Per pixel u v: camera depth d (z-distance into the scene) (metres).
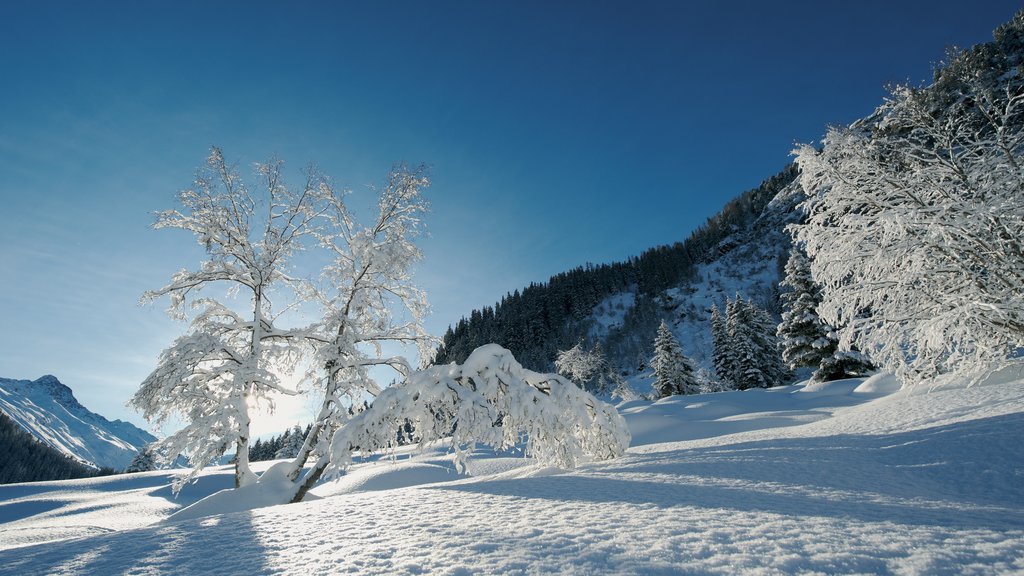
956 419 10.60
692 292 110.62
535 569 2.99
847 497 5.39
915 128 13.73
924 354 13.89
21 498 22.12
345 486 17.56
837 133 14.44
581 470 9.94
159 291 14.82
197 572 3.38
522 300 128.62
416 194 16.77
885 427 11.49
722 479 6.77
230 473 25.72
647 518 4.31
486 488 7.09
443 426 12.93
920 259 12.74
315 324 16.06
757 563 2.95
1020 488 5.72
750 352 46.66
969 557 2.96
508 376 12.83
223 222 15.66
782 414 23.81
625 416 29.92
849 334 14.43
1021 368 16.28
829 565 2.89
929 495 5.64
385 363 16.12
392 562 3.30
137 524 15.48
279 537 4.42
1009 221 11.98
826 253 14.60
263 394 15.17
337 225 16.83
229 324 15.39
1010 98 12.55
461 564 3.15
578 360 63.34
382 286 16.22
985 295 12.01
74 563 3.93
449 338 120.81
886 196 13.74
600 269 142.88
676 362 51.19
